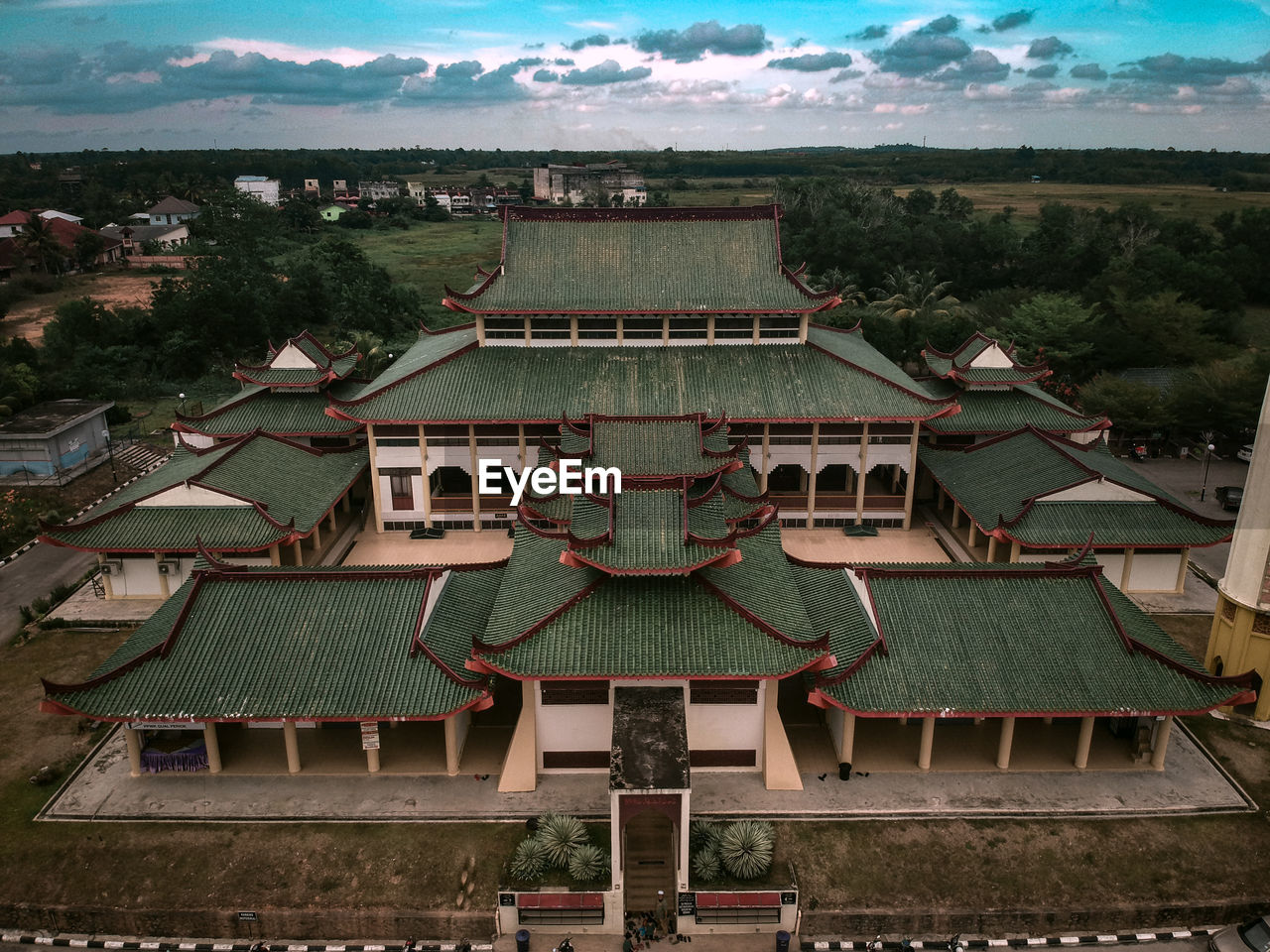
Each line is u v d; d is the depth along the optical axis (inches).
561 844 1291.8
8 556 2352.4
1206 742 1567.4
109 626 1956.2
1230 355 3850.9
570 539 1391.5
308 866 1299.2
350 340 4224.9
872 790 1439.5
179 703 1385.3
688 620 1417.3
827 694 1391.5
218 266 4795.8
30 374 3489.2
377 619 1491.1
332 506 2160.4
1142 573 2065.7
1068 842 1338.6
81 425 2928.2
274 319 4714.6
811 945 1228.5
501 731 1589.6
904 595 1524.4
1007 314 4658.0
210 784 1456.7
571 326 2391.7
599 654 1365.7
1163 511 2021.4
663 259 2436.0
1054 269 5526.6
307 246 7293.3
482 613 1625.2
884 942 1237.7
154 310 4429.1
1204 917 1256.8
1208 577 2183.8
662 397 2240.4
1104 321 4276.6
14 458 2760.8
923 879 1282.0
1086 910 1243.8
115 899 1261.1
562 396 2244.1
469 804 1414.9
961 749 1535.4
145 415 3609.7
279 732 1584.6
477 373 2316.7
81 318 4239.7
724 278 2406.5
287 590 1528.1
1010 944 1231.5
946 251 6028.5
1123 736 1566.2
